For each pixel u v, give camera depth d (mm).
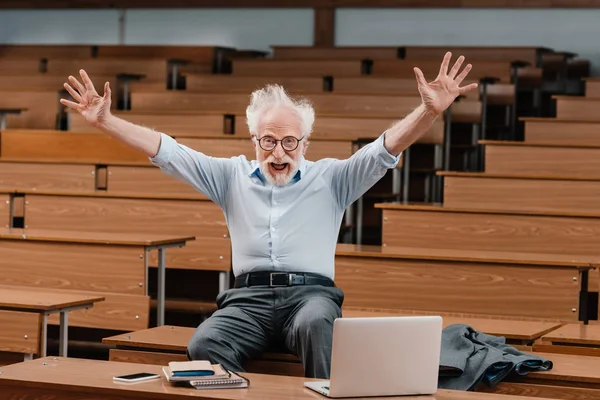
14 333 4465
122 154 8359
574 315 4922
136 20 14312
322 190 3896
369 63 11539
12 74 11289
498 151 7293
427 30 13156
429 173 9234
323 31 13523
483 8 12883
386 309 5176
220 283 6473
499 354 3516
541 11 12664
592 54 12484
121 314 5430
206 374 3105
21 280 5695
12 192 6777
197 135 7859
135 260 5504
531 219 5926
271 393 2977
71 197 6688
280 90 3902
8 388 3139
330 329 3570
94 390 3027
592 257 5148
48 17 14656
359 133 8453
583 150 7152
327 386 3041
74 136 8422
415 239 6074
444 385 3453
